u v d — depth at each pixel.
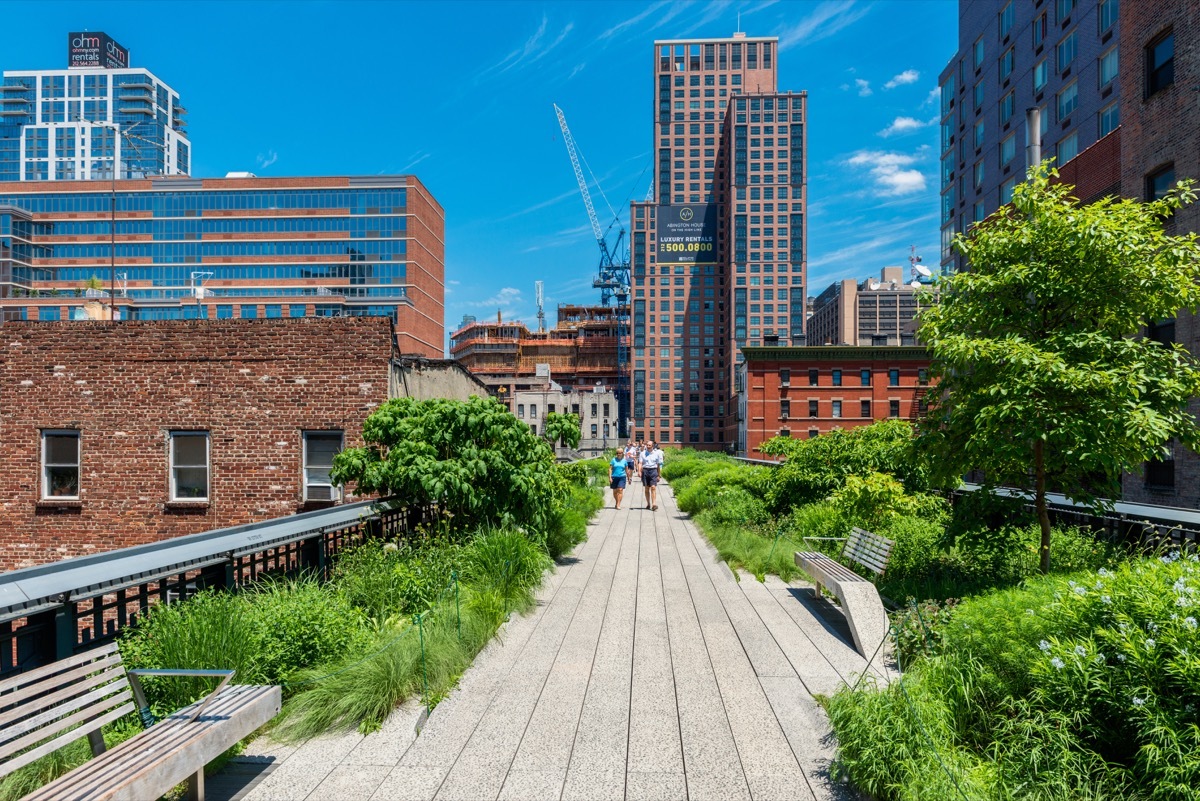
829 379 74.12
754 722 4.49
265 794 3.65
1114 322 6.63
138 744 3.30
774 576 9.13
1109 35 32.84
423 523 9.78
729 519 12.91
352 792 3.66
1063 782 3.17
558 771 3.87
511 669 5.55
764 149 141.00
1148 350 6.13
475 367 176.88
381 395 11.94
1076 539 7.98
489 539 8.14
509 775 3.84
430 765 3.96
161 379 12.39
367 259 104.38
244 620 4.82
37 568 4.12
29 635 4.09
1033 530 8.36
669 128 156.25
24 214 104.06
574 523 12.34
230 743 3.59
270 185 104.94
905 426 13.48
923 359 73.06
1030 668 3.72
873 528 9.80
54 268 106.06
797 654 5.85
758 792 3.62
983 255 6.98
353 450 9.24
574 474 18.92
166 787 3.07
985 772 3.34
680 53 156.62
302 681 4.72
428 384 14.60
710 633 6.52
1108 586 3.92
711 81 155.75
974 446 6.55
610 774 3.83
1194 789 2.94
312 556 7.38
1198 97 17.34
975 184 46.06
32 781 3.44
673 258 151.38
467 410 9.41
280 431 12.15
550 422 16.28
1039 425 5.98
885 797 3.47
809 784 3.70
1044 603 4.24
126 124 195.12
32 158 192.00
